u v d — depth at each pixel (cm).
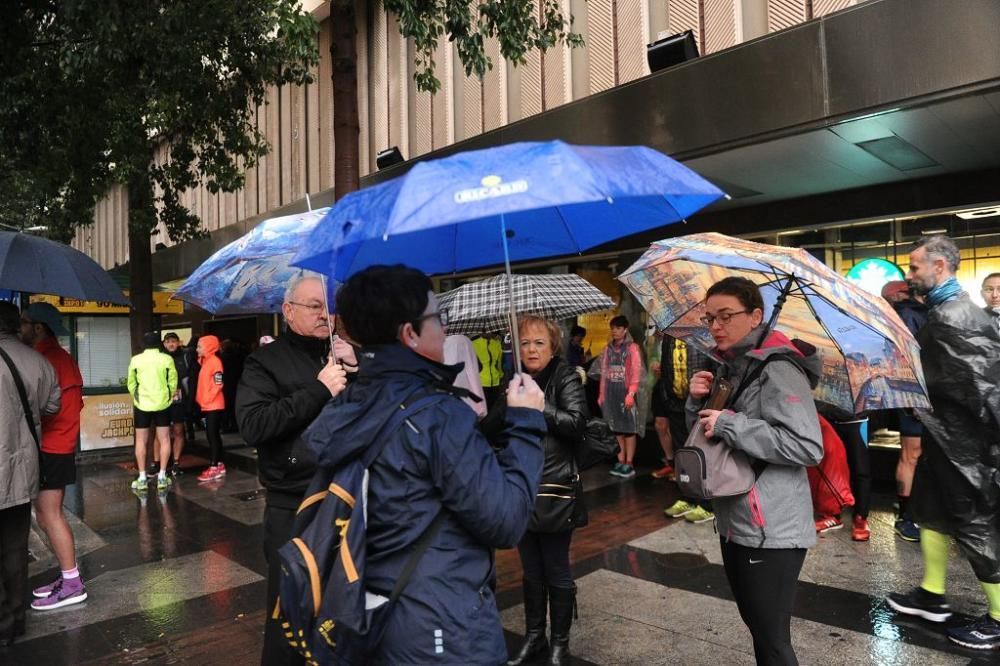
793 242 752
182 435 955
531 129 727
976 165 612
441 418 176
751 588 248
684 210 215
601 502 686
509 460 186
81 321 1136
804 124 519
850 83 492
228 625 427
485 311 410
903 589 433
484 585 179
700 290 330
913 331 529
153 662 380
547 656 361
